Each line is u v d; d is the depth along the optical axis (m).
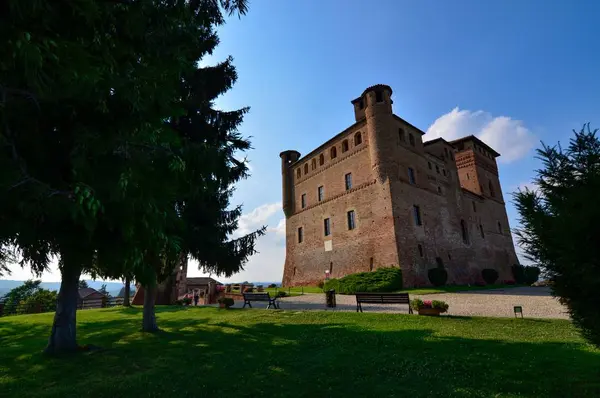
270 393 5.27
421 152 34.16
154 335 10.49
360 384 5.48
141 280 4.45
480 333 8.91
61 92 3.40
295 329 10.65
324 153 38.00
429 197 32.75
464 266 33.88
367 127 32.12
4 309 24.72
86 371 6.73
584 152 4.11
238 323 12.44
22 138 3.93
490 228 42.34
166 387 5.68
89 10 3.30
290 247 40.69
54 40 3.04
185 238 10.43
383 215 28.77
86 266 4.71
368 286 24.78
